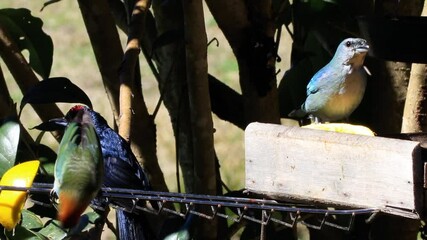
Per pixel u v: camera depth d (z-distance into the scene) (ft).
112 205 21.65
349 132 20.08
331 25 27.45
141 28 23.22
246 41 25.89
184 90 27.09
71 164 17.83
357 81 26.78
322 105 27.30
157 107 26.48
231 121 27.53
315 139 19.20
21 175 18.81
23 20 26.81
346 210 18.61
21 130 24.30
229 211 27.02
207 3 25.63
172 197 19.77
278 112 26.45
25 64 25.43
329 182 19.10
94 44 25.89
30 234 21.62
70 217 17.44
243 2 25.66
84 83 60.34
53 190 18.57
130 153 25.85
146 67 63.52
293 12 27.45
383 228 25.63
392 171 18.10
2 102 24.90
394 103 26.55
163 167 49.57
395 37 21.30
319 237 26.43
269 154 19.99
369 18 21.98
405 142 18.11
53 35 69.00
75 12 73.87
